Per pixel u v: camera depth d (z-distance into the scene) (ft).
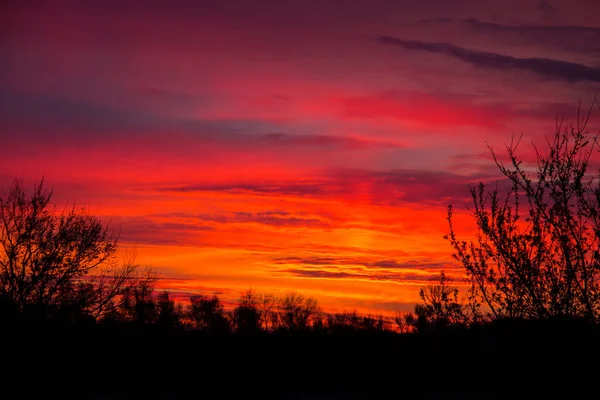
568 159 35.01
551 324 37.70
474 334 45.78
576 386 40.27
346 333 96.02
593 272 34.47
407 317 63.31
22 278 78.64
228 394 84.17
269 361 91.40
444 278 42.04
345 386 82.17
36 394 76.89
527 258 35.88
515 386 45.21
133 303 88.58
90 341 84.43
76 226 82.43
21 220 79.97
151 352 90.07
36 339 77.71
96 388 82.94
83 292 82.12
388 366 75.31
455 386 53.26
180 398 82.33
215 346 95.25
